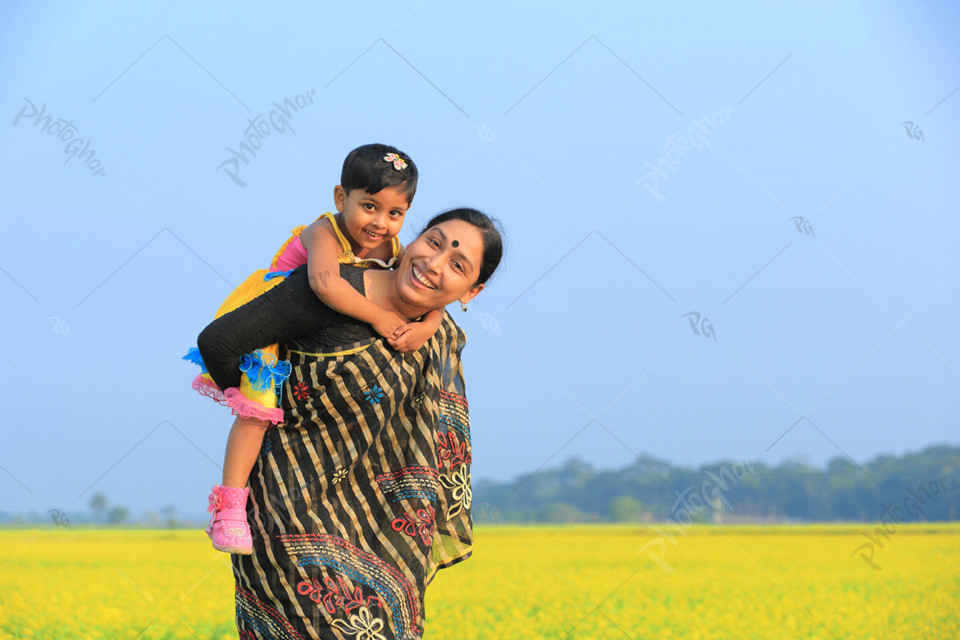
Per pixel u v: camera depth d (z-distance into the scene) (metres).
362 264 3.37
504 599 7.62
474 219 3.27
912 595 7.89
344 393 3.10
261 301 3.07
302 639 3.02
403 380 3.20
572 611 7.05
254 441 3.12
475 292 3.45
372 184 3.35
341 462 3.14
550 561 10.88
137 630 6.10
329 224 3.43
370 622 3.03
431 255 3.16
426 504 3.31
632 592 8.19
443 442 3.58
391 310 3.24
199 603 7.25
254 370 3.07
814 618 6.77
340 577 3.04
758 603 7.49
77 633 5.91
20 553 11.59
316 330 3.12
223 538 3.03
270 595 3.06
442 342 3.46
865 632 6.31
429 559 3.35
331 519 3.12
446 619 6.61
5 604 6.90
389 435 3.27
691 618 6.79
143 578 8.66
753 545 13.73
